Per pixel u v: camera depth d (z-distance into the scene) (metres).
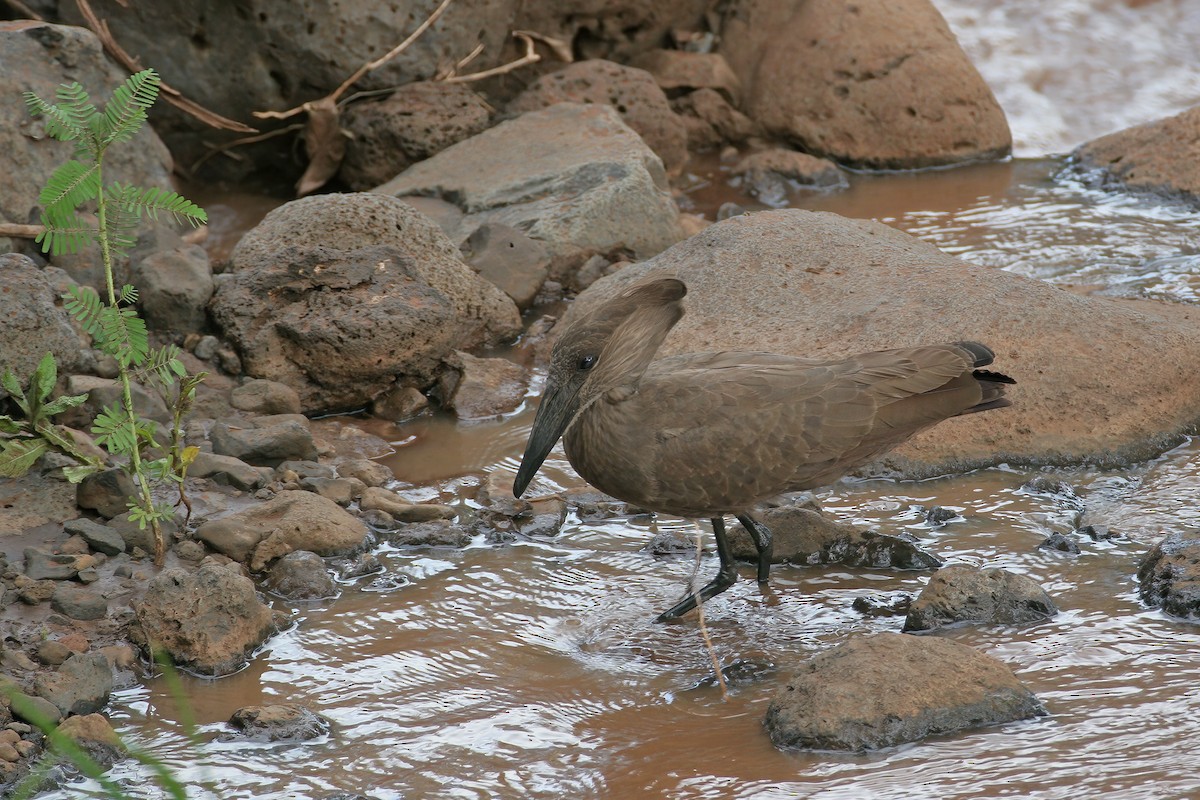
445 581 10.71
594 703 9.09
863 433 10.05
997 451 12.35
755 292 13.92
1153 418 12.58
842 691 8.48
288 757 8.48
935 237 17.98
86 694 8.87
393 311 13.53
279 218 14.88
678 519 11.71
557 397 9.95
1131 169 19.67
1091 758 8.02
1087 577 10.36
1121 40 24.34
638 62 22.28
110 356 12.71
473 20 19.25
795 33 21.58
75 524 10.59
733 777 8.12
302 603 10.36
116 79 15.41
